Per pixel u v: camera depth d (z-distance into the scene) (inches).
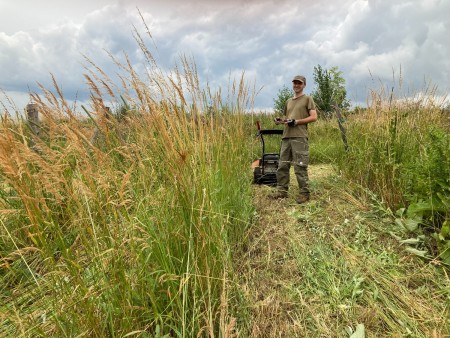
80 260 74.4
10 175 59.4
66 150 77.0
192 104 115.8
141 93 91.5
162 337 71.9
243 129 176.6
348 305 99.3
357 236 138.3
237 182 154.6
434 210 131.5
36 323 66.0
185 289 78.9
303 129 188.2
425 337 84.6
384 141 180.2
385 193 161.5
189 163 97.1
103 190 75.2
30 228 74.3
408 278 109.3
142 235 82.3
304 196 187.3
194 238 91.8
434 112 200.2
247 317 92.4
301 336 88.8
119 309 69.6
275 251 131.8
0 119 69.1
